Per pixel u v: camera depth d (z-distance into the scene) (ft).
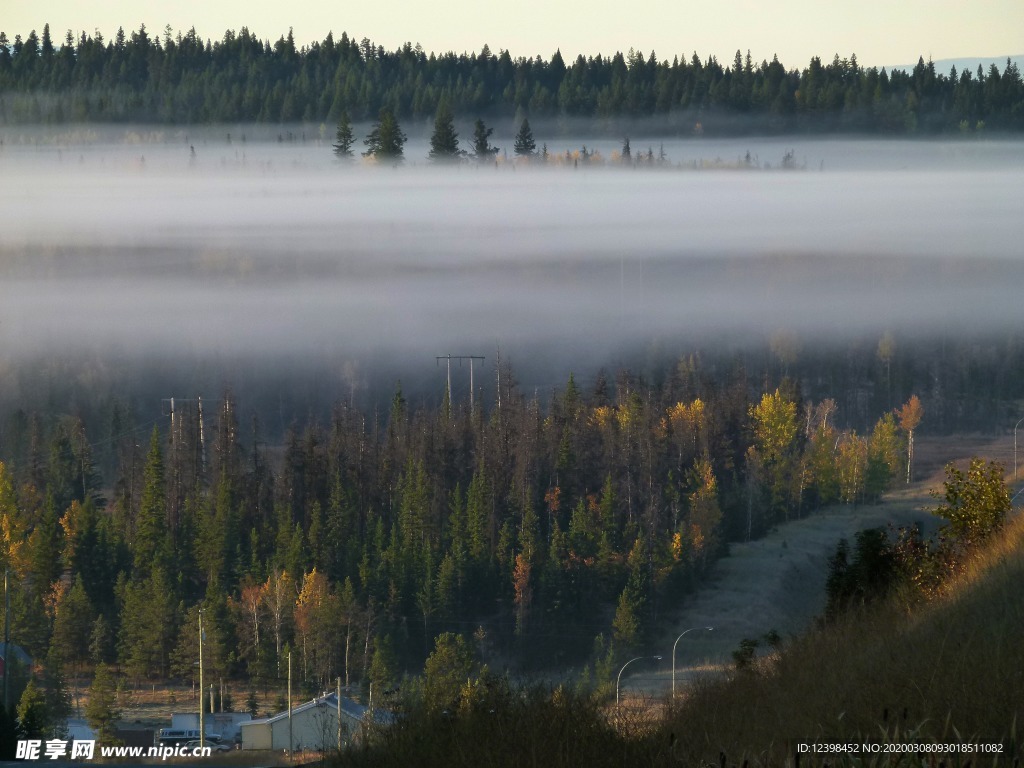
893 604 69.31
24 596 184.14
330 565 204.33
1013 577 58.39
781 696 49.44
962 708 36.55
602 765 43.09
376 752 49.03
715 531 205.67
